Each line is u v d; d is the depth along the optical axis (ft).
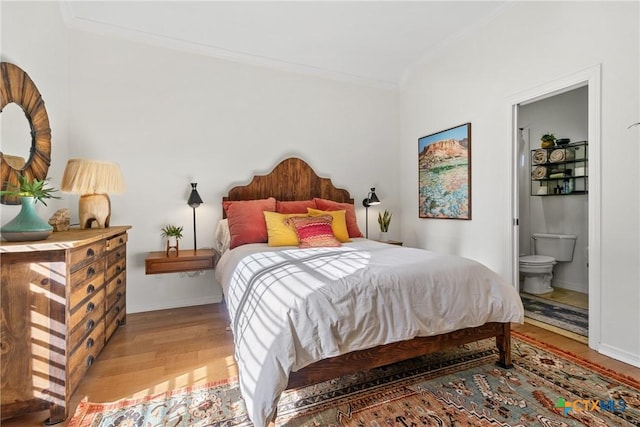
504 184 9.12
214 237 10.64
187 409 4.94
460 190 10.61
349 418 4.68
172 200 10.10
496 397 5.13
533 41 8.18
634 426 4.42
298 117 11.97
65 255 4.76
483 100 9.71
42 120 7.01
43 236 5.03
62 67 8.52
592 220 6.89
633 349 6.24
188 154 10.30
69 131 8.92
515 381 5.61
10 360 4.47
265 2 8.53
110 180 7.54
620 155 6.43
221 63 10.78
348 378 5.77
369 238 13.30
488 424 4.49
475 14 9.29
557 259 12.08
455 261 6.11
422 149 12.35
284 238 9.19
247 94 11.16
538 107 12.93
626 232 6.36
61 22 8.46
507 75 8.92
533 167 12.96
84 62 9.09
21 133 6.23
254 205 10.12
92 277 5.93
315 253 7.34
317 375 4.59
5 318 4.46
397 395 5.23
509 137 8.92
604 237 6.70
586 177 11.43
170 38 9.96
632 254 6.27
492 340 7.42
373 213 13.37
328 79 12.51
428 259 6.19
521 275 12.64
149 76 9.82
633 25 6.23
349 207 11.48
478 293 5.74
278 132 11.63
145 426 4.56
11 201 5.81
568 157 11.84
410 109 13.09
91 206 7.43
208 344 7.38
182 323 8.71
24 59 6.49
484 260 9.80
